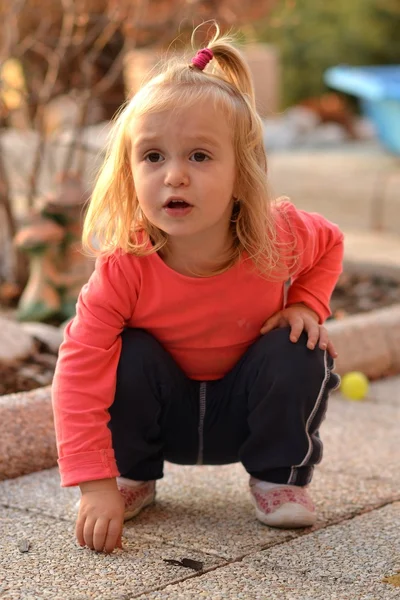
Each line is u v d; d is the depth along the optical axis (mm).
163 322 3020
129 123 2873
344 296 6414
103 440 2863
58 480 3525
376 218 8680
